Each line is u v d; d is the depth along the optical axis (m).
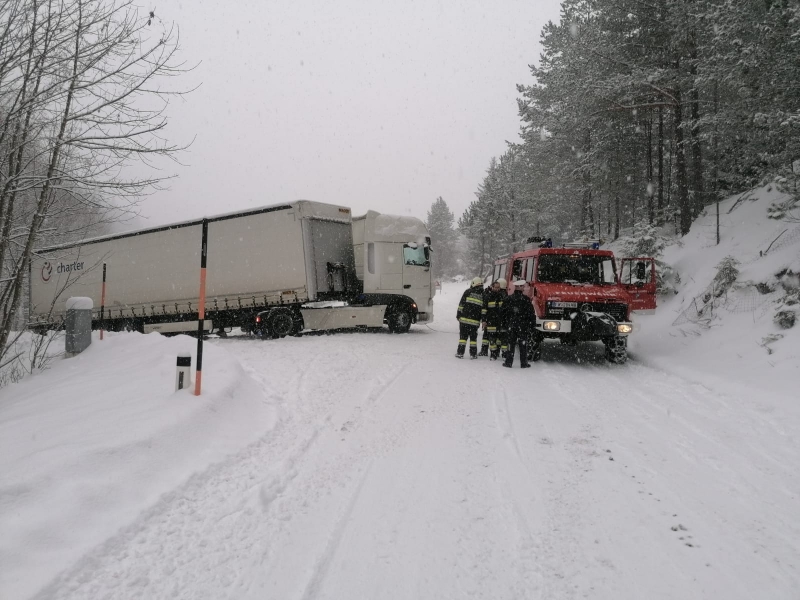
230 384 6.53
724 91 15.30
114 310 17.05
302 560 3.07
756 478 4.26
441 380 8.37
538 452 4.93
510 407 6.65
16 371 9.73
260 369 8.86
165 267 15.93
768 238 12.61
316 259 14.17
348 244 15.52
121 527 3.32
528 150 29.38
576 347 12.97
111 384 6.96
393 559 3.07
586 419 6.08
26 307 19.45
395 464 4.65
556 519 3.57
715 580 2.82
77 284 18.12
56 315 18.67
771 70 10.91
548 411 6.45
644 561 3.02
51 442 4.53
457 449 5.03
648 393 7.46
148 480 4.02
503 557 3.08
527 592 2.73
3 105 6.69
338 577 2.88
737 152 17.72
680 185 17.55
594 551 3.14
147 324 16.66
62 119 6.65
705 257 14.38
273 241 14.13
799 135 10.47
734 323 10.20
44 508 3.34
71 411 5.75
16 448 4.47
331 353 10.98
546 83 26.81
